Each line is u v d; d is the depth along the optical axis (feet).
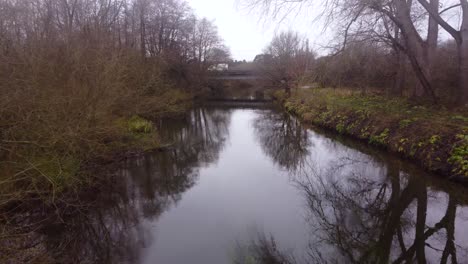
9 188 17.21
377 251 14.82
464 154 20.44
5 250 13.79
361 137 34.65
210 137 48.73
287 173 27.84
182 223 18.33
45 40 26.48
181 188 24.50
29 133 18.78
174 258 14.65
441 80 40.91
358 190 22.65
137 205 21.17
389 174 25.49
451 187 20.13
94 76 25.64
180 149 37.93
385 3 30.12
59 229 17.47
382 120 33.09
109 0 56.39
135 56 43.19
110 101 26.84
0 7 28.86
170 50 81.82
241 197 22.17
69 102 21.45
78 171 21.94
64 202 18.58
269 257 14.33
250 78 128.36
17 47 22.13
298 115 62.54
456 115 28.96
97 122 25.25
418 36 35.73
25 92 18.54
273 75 98.27
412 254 14.32
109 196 22.61
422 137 25.34
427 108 34.30
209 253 15.06
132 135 36.42
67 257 14.94
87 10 47.85
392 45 36.78
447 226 16.55
